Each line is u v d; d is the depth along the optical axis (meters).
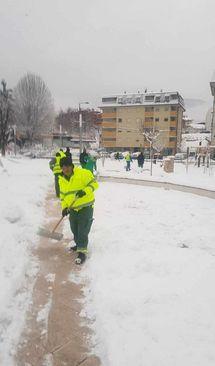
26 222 6.36
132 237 5.87
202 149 36.03
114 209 8.43
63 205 5.00
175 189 13.47
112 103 73.69
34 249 5.23
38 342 3.02
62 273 4.41
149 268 4.49
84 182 4.93
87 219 4.89
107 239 5.71
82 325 3.29
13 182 11.80
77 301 3.71
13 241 5.02
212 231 6.58
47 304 3.63
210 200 10.85
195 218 7.74
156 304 3.56
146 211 8.34
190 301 3.63
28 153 51.97
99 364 2.80
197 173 25.56
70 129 100.56
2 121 47.28
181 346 2.90
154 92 71.12
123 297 3.68
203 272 4.39
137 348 2.88
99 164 36.19
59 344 3.01
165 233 6.25
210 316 3.35
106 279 4.15
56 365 2.77
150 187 13.96
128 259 4.80
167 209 8.73
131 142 71.75
